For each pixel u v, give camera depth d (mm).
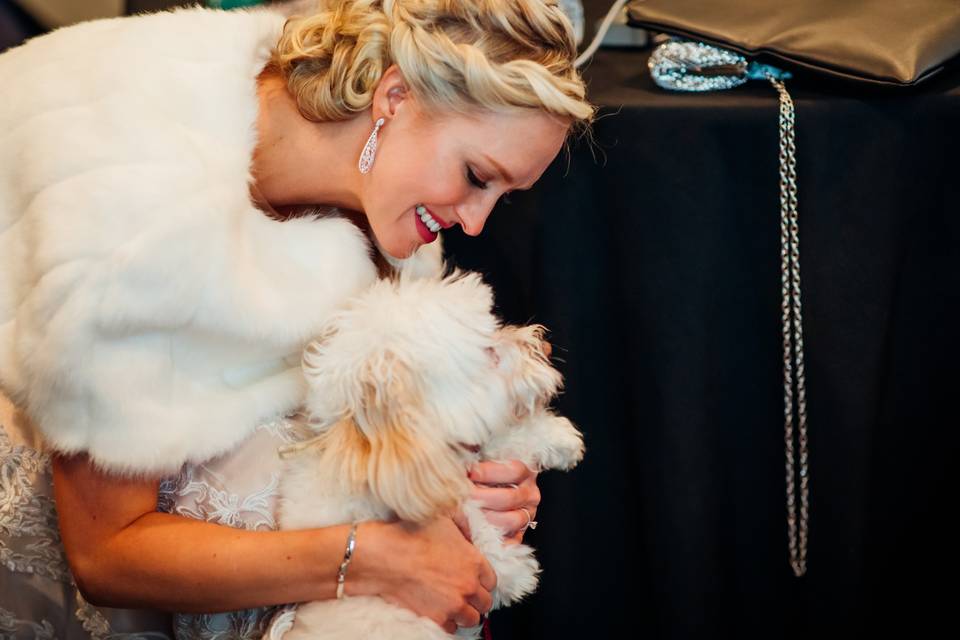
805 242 1519
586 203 1597
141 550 1157
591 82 1673
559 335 1677
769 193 1524
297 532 1190
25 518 1318
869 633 1723
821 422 1595
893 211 1469
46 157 1091
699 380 1612
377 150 1229
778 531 1719
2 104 1174
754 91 1557
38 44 1275
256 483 1247
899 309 1545
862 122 1441
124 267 1048
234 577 1160
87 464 1151
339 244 1264
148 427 1115
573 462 1427
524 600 1854
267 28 1323
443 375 1204
